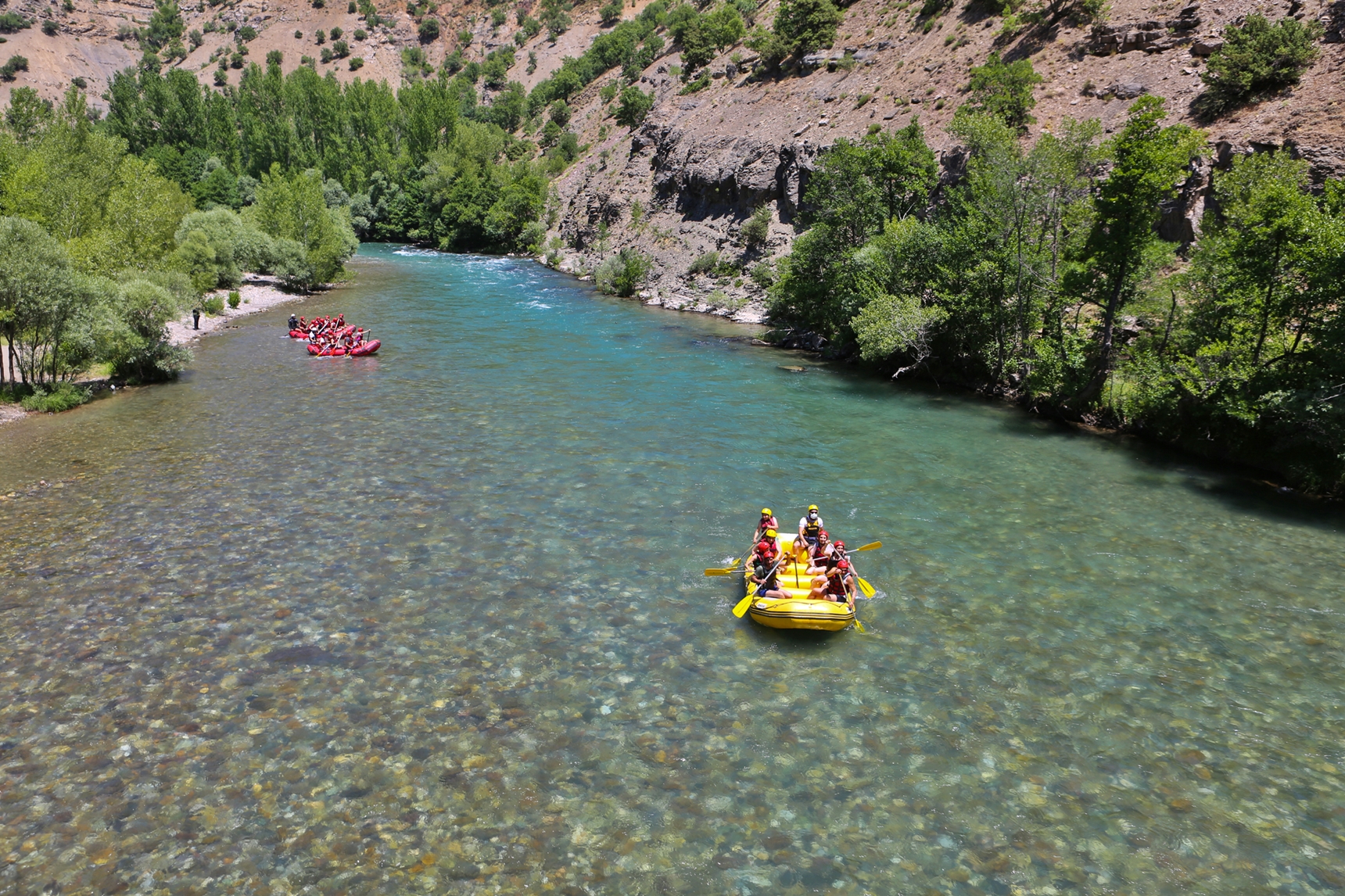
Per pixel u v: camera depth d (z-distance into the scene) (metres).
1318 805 10.34
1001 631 14.42
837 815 10.10
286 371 33.97
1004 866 9.37
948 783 10.68
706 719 11.90
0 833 9.45
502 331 44.62
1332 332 20.42
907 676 13.05
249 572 16.03
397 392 30.31
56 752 10.83
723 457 23.44
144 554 16.73
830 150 44.53
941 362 34.34
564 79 135.50
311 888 8.84
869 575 16.42
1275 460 22.38
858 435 25.84
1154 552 17.66
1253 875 9.27
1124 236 25.34
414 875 9.05
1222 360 23.22
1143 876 9.23
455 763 10.86
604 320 49.25
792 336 42.31
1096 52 45.34
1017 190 30.17
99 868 9.04
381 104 142.25
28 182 46.75
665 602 15.23
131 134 131.38
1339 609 15.26
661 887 8.98
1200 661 13.52
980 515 19.55
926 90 52.81
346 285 65.31
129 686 12.29
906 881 9.12
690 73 87.12
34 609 14.45
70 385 29.06
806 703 12.34
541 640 13.86
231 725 11.48
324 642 13.63
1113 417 27.00
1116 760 11.16
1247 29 35.03
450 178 106.38
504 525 18.42
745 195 59.25
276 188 67.94
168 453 23.19
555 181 102.50
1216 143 33.34
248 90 154.62
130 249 46.12
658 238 65.81
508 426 26.06
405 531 18.03
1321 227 20.48
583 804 10.20
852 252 38.53
